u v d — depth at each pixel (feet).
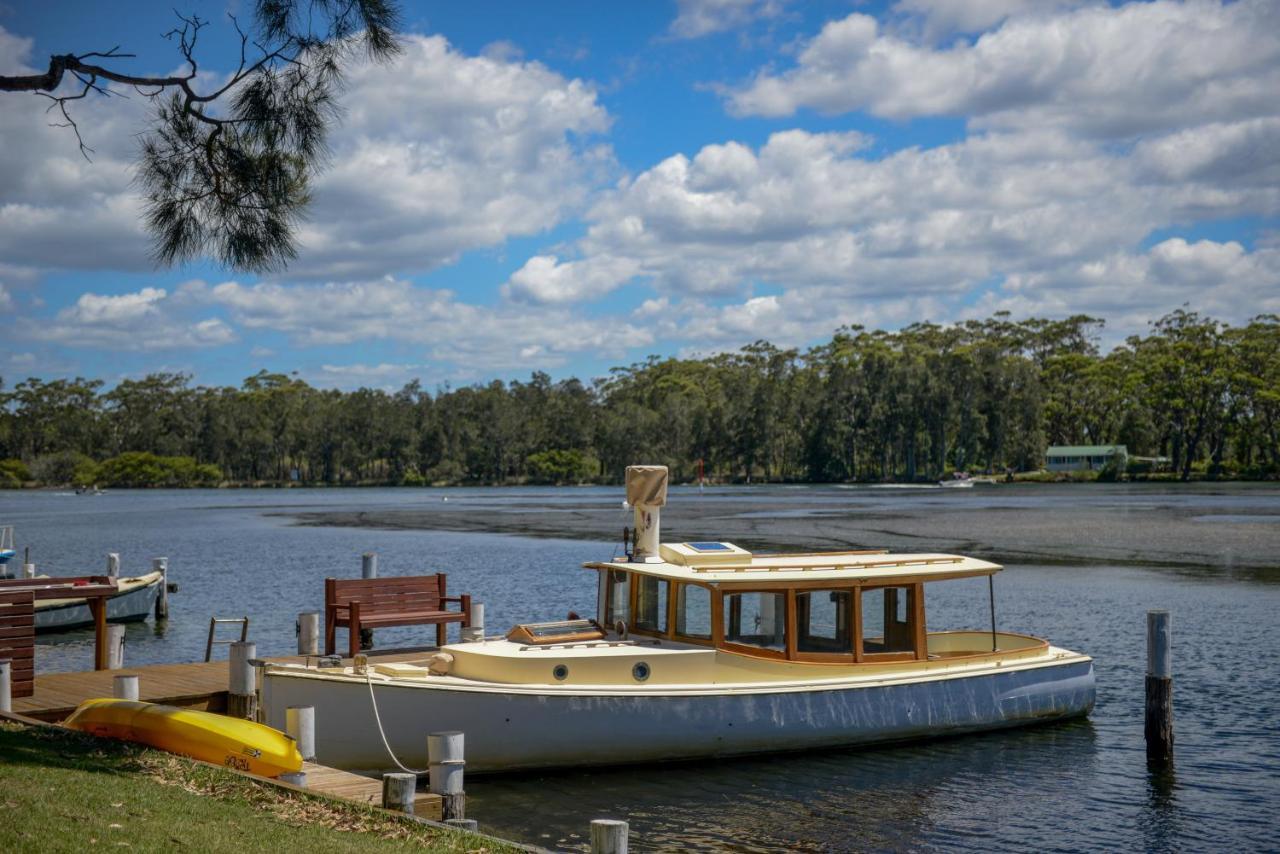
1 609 50.80
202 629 96.78
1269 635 85.05
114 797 31.42
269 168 42.22
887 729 51.65
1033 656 57.00
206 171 42.55
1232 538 180.55
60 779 32.60
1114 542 174.91
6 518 322.96
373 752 45.47
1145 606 101.65
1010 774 49.03
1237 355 579.48
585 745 46.96
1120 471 571.28
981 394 611.06
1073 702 57.06
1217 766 50.55
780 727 49.49
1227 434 562.66
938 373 614.75
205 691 52.49
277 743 39.27
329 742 45.42
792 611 50.67
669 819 42.78
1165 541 176.04
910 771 49.11
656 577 51.31
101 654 61.05
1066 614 96.89
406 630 92.58
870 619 52.44
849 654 51.88
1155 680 51.93
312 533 233.35
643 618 51.83
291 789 35.01
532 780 46.98
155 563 103.45
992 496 394.73
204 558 171.73
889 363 642.22
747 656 49.75
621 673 48.08
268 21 40.42
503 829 41.42
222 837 28.89
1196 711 60.64
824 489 534.78
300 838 29.81
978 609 100.68
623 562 52.75
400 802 35.09
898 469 642.22
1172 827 42.80
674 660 48.65
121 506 421.18
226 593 123.24
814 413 655.35
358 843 29.99
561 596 114.42
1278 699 63.52
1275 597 107.04
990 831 42.22
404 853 29.53
